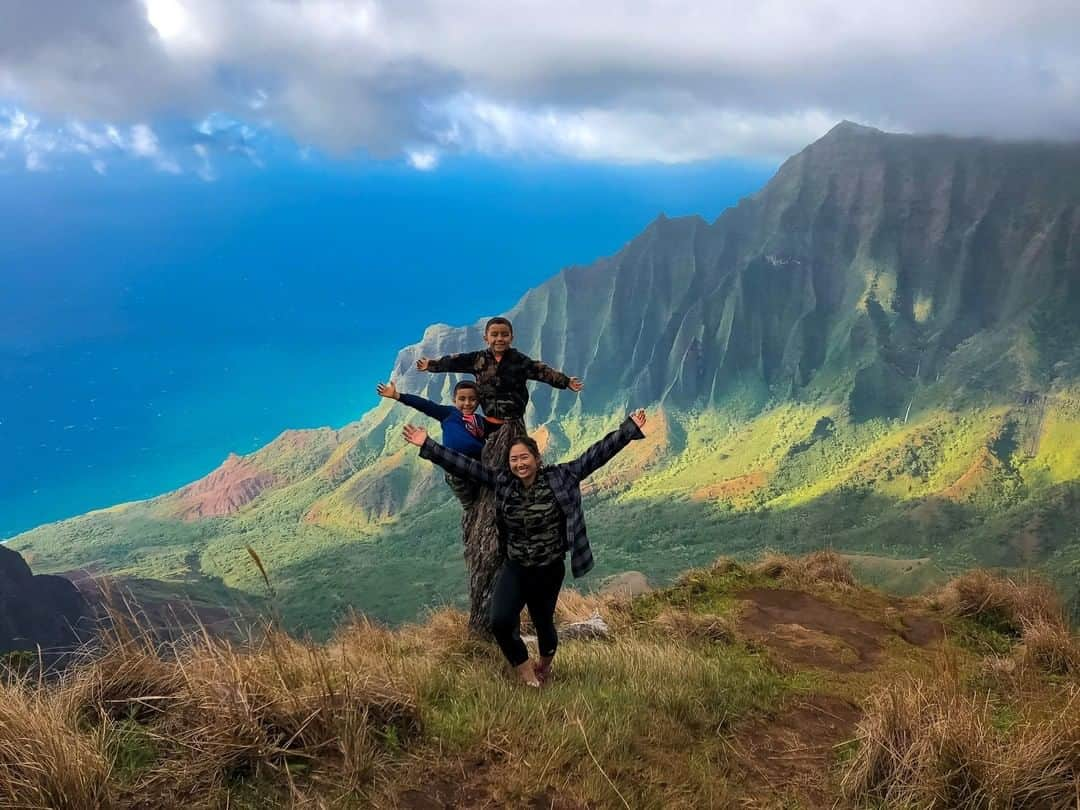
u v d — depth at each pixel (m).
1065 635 7.09
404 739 4.11
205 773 3.51
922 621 8.52
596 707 4.87
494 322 6.26
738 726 5.16
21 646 44.47
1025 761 4.07
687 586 9.65
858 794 4.22
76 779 3.11
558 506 4.95
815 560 10.61
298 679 4.24
